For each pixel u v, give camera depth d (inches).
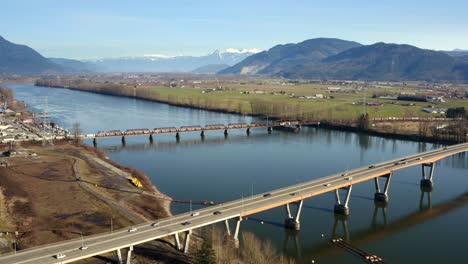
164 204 7519.7
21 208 6993.1
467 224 6963.6
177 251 5457.7
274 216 6998.0
